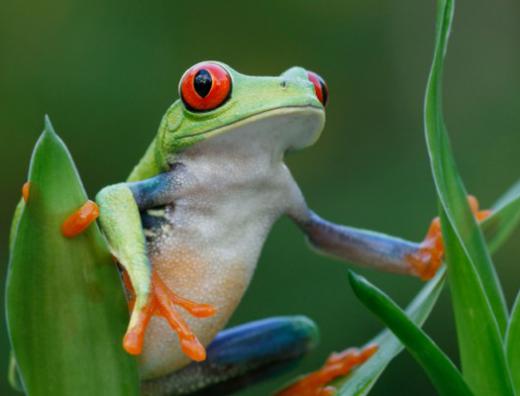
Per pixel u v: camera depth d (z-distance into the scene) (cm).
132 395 36
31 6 95
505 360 35
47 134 35
